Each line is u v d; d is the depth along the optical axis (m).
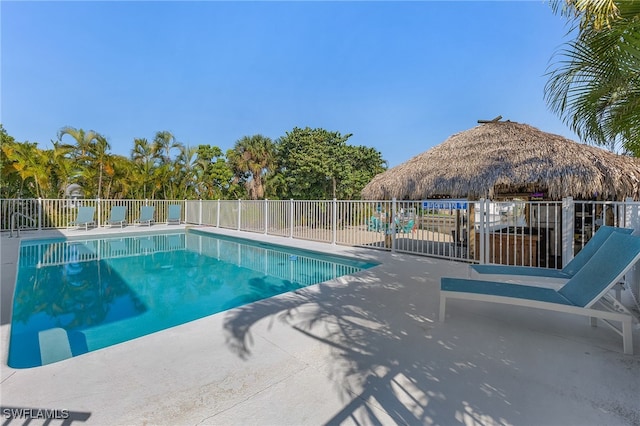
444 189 7.59
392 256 7.93
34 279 6.57
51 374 2.31
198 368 2.42
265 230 12.73
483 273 4.20
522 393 2.10
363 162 22.72
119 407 1.94
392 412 1.91
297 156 19.02
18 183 13.63
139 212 16.36
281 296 4.39
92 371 2.36
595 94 3.05
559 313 3.67
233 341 2.92
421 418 1.86
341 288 4.79
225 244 11.59
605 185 6.08
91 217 13.38
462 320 3.45
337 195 20.11
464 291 3.30
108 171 15.10
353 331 3.15
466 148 8.28
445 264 6.72
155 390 2.12
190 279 6.88
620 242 2.84
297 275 7.31
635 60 2.49
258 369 2.42
